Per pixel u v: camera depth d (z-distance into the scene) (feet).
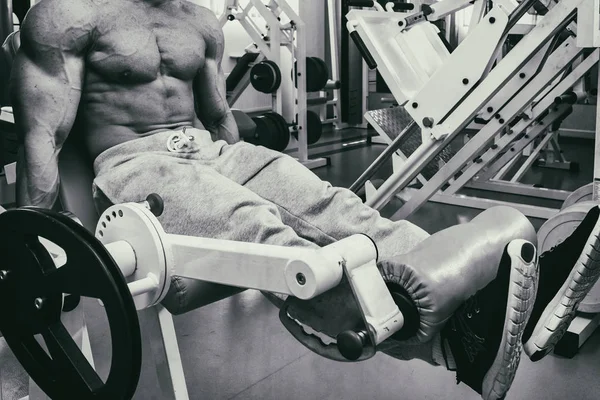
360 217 4.60
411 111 9.25
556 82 12.95
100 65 5.30
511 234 4.05
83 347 4.49
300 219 4.77
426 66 10.85
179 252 3.71
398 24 9.96
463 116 8.95
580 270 3.81
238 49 21.17
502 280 3.44
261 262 3.36
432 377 5.85
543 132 14.26
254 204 4.46
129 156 5.23
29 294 3.54
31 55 5.03
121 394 3.31
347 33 22.75
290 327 3.54
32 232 3.42
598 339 6.66
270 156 5.09
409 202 9.79
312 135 16.81
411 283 3.45
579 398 5.45
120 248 3.71
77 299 4.34
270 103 22.80
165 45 5.65
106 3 5.31
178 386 4.43
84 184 5.53
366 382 5.76
